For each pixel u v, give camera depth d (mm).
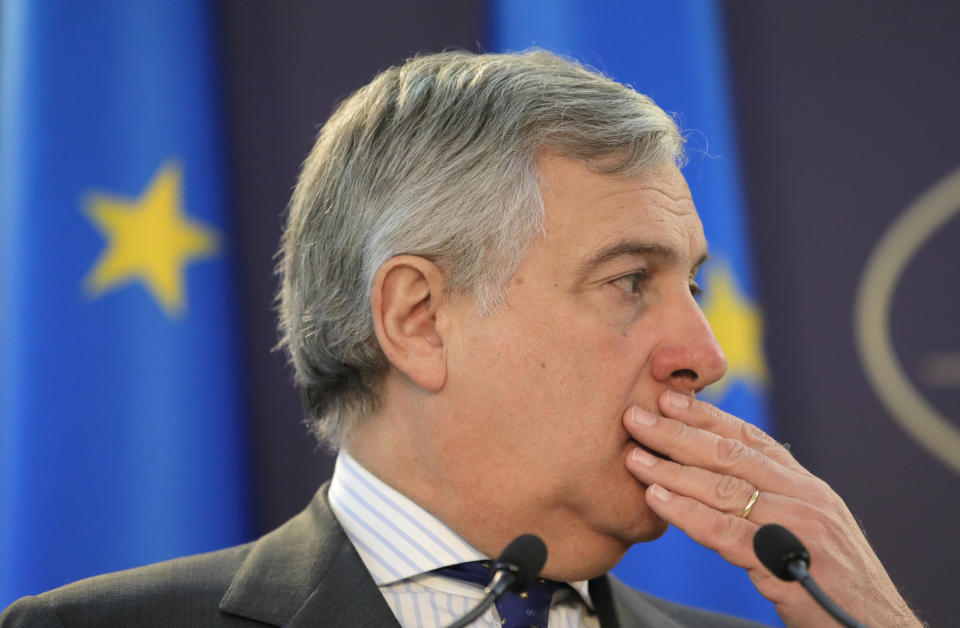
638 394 5527
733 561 5270
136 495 8984
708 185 10719
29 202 8969
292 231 6422
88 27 9445
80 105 9281
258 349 10422
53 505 8672
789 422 11055
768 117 11586
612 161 5551
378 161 5832
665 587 10000
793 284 11289
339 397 6035
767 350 11180
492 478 5445
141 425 9117
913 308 11078
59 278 8961
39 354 8805
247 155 10703
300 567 5566
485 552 5582
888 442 10930
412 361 5559
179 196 9773
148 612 5336
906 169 11328
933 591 10672
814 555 5305
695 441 5457
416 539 5570
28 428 8695
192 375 9516
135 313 9273
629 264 5477
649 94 10812
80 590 5465
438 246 5559
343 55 11133
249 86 10805
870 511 10859
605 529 5504
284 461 10328
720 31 11273
